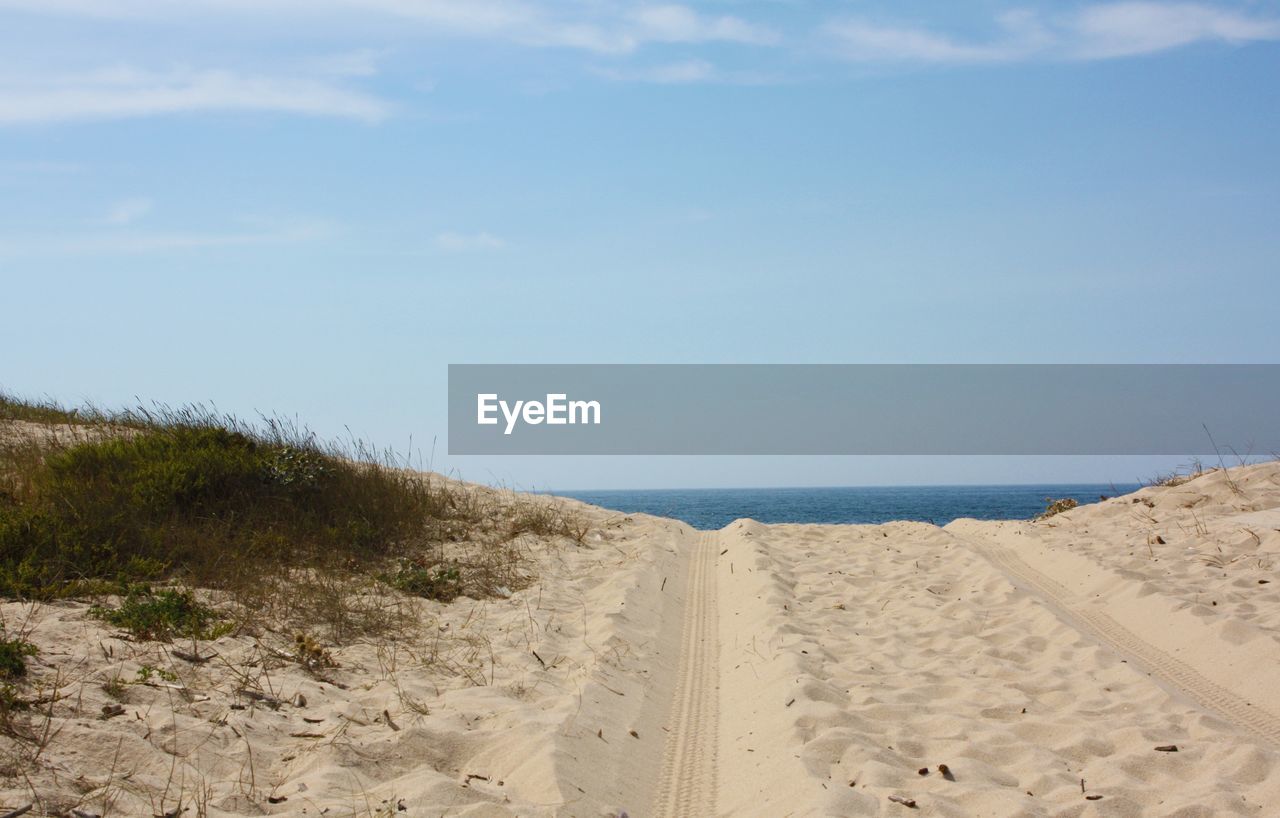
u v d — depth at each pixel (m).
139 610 7.13
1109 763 5.48
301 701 6.05
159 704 5.57
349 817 4.50
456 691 6.57
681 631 9.49
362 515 11.36
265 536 9.80
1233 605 8.59
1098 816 4.83
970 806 4.99
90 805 4.25
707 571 12.80
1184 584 9.52
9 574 7.47
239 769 4.98
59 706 5.19
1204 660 7.49
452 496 13.84
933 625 9.05
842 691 6.97
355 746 5.36
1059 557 11.89
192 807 4.43
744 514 51.16
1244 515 12.36
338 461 12.47
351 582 9.33
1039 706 6.64
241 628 7.35
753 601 10.25
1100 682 7.04
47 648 6.12
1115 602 9.51
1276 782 4.97
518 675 7.05
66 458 10.30
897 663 7.83
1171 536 12.08
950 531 16.61
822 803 4.80
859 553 13.63
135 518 9.20
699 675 7.98
